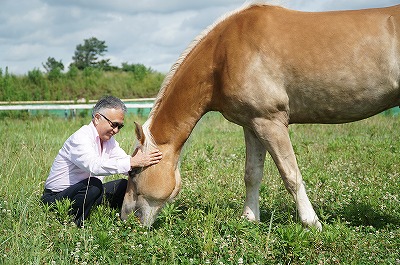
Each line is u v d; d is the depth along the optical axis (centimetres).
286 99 517
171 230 503
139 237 468
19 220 487
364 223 550
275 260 428
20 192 588
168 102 544
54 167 552
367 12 512
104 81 3167
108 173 525
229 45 520
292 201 625
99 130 539
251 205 571
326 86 505
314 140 1166
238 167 827
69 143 543
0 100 2798
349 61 496
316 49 500
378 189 670
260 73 509
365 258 435
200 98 542
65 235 465
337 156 917
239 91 516
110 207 582
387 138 1136
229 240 457
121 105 541
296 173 523
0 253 419
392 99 514
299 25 511
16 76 3092
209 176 750
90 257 423
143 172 532
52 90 3027
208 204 600
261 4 538
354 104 514
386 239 479
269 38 509
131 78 3259
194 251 442
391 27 496
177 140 546
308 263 416
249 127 543
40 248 435
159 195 532
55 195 546
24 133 1241
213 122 1608
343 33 500
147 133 537
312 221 518
